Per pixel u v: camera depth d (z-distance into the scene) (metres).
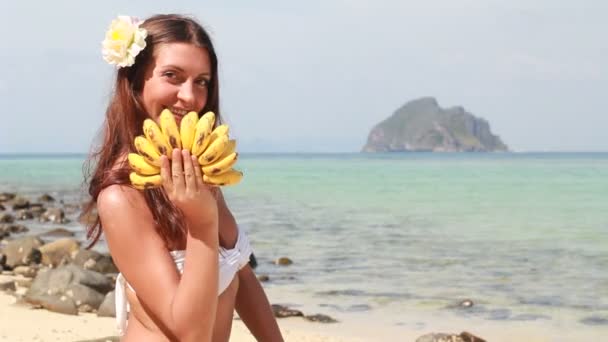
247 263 3.30
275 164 103.81
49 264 14.16
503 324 9.80
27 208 28.09
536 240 18.31
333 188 40.88
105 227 2.81
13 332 8.23
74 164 107.75
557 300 11.32
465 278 13.16
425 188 40.66
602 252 16.17
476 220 23.20
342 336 8.91
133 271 2.76
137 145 2.51
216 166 2.46
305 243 17.73
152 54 2.85
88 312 9.68
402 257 15.52
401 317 10.12
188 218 2.53
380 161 125.81
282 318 9.85
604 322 9.93
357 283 12.66
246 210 26.86
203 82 2.92
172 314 2.56
